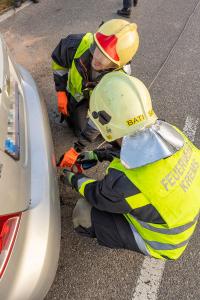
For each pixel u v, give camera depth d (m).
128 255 2.75
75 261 2.67
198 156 2.27
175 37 5.57
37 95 2.72
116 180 2.08
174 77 4.71
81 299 2.48
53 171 2.35
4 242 1.80
